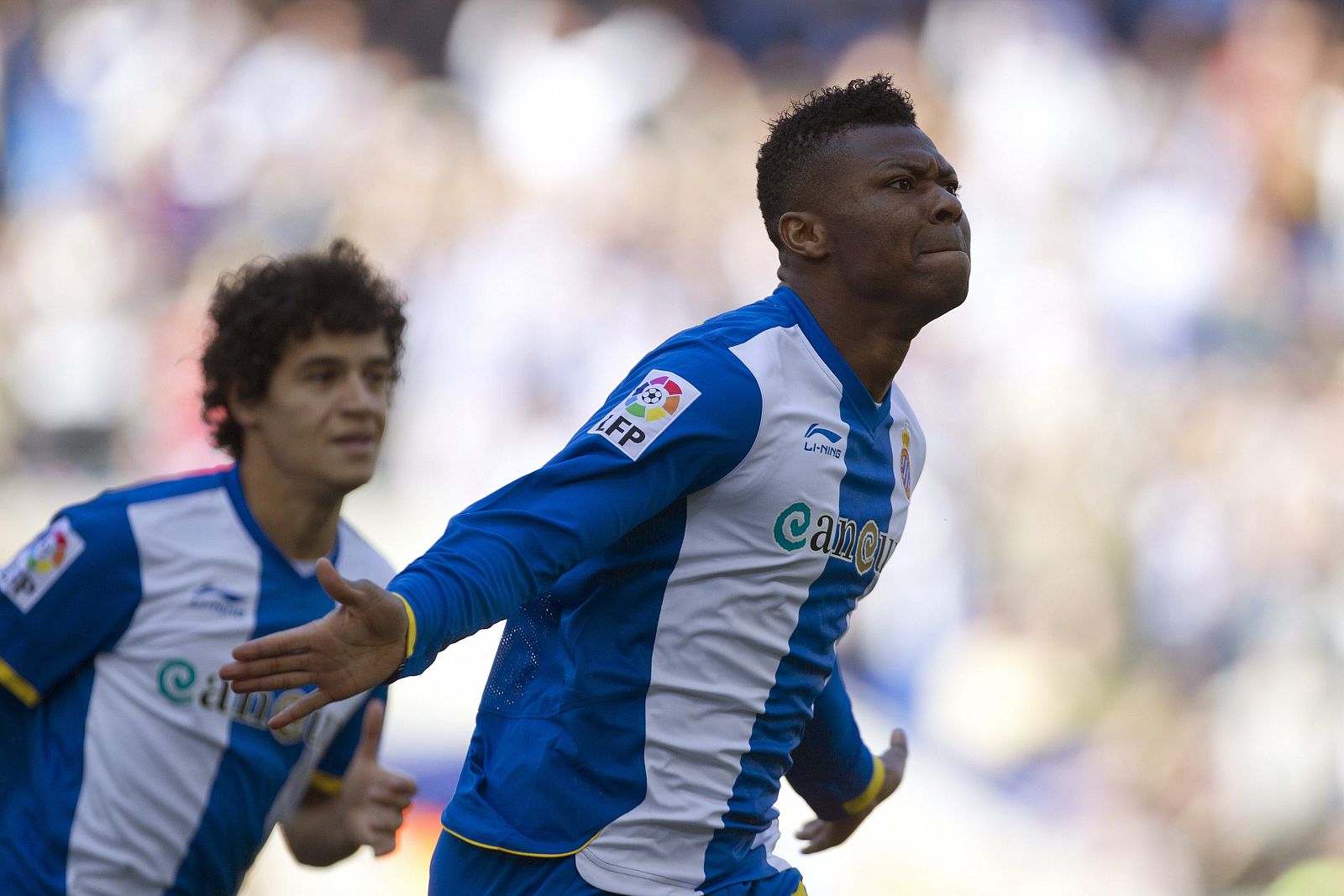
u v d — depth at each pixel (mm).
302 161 46500
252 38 48406
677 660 8906
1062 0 43906
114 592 12102
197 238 45938
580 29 46719
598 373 40281
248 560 12492
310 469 12398
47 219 46094
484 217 44250
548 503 8258
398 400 40531
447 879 9453
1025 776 32469
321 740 12789
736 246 43219
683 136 45094
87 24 49000
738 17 47375
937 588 34625
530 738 9188
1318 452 35594
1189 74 42906
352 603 7402
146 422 41500
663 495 8484
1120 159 41969
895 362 9359
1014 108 42469
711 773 9055
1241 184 41250
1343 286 40062
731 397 8570
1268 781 31656
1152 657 34031
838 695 11016
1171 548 34938
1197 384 37562
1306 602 33750
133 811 12023
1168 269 39938
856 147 9055
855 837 30141
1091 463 36062
